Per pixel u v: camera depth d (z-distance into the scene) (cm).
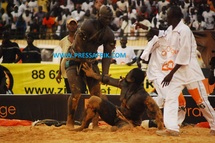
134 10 3381
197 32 2186
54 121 1695
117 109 1441
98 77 1440
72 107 1470
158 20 3148
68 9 3503
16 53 2327
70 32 1762
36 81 2125
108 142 1175
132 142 1178
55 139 1235
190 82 1335
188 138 1270
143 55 1479
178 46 1358
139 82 1412
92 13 3469
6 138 1275
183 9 3403
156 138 1245
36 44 2916
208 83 2011
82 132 1380
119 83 1440
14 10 3678
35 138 1259
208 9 3403
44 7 3769
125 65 2130
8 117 1852
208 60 2175
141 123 1582
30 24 3484
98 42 1448
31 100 1852
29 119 1847
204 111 1373
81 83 1475
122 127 1411
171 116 1312
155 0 3528
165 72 1447
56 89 2122
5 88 2102
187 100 1811
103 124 1697
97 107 1415
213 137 1316
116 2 3606
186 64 1309
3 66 2102
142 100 1397
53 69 2125
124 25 3167
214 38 2167
